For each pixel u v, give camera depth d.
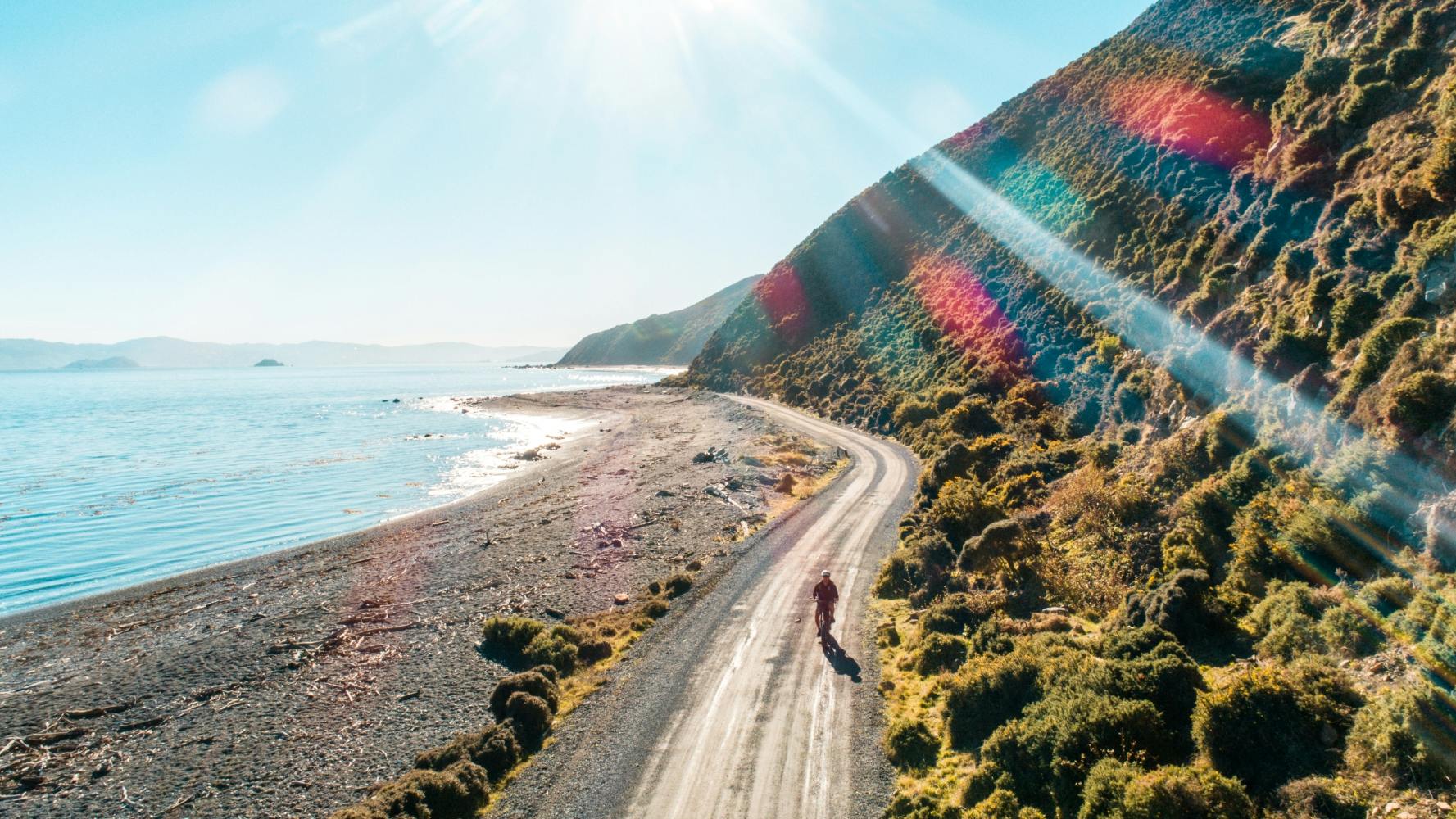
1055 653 14.40
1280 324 22.42
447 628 23.83
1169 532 19.69
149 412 129.88
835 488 43.41
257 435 91.94
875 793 12.20
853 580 24.98
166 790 15.03
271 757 16.11
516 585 28.30
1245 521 17.34
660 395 138.75
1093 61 78.44
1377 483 14.19
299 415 121.25
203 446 81.44
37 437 91.25
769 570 26.75
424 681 19.67
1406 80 24.92
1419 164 20.05
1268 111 38.88
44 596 30.69
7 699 20.06
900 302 83.25
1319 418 17.84
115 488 55.56
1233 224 32.19
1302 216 26.09
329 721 17.69
